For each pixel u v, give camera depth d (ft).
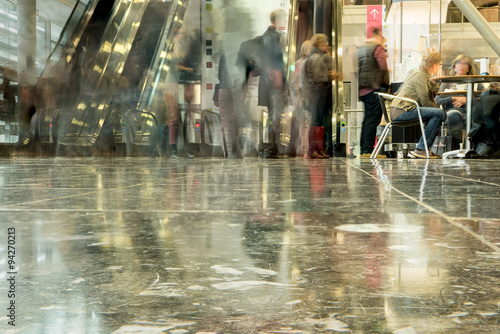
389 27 39.65
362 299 1.67
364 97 25.52
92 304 1.62
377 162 17.06
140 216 3.95
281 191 6.33
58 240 2.85
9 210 4.34
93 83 29.73
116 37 30.63
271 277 1.98
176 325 1.42
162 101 33.14
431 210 4.33
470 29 48.39
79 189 6.66
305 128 29.45
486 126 22.81
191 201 5.12
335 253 2.47
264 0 36.40
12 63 37.11
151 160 19.98
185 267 2.16
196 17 36.88
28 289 1.80
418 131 32.42
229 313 1.53
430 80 21.59
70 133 28.91
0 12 37.70
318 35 25.71
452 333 1.35
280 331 1.38
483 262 2.25
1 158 22.56
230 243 2.75
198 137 33.09
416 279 1.94
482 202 5.00
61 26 48.62
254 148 30.89
